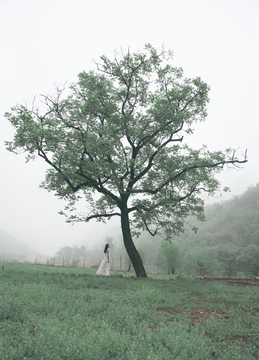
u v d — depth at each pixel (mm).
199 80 15953
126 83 16797
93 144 13844
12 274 10984
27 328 3850
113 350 3232
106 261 14703
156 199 16500
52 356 2951
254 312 5977
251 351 3654
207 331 4434
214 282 12070
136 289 8484
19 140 13180
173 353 3242
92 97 14836
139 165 15977
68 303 5520
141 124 15750
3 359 2906
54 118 14320
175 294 7949
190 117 16906
